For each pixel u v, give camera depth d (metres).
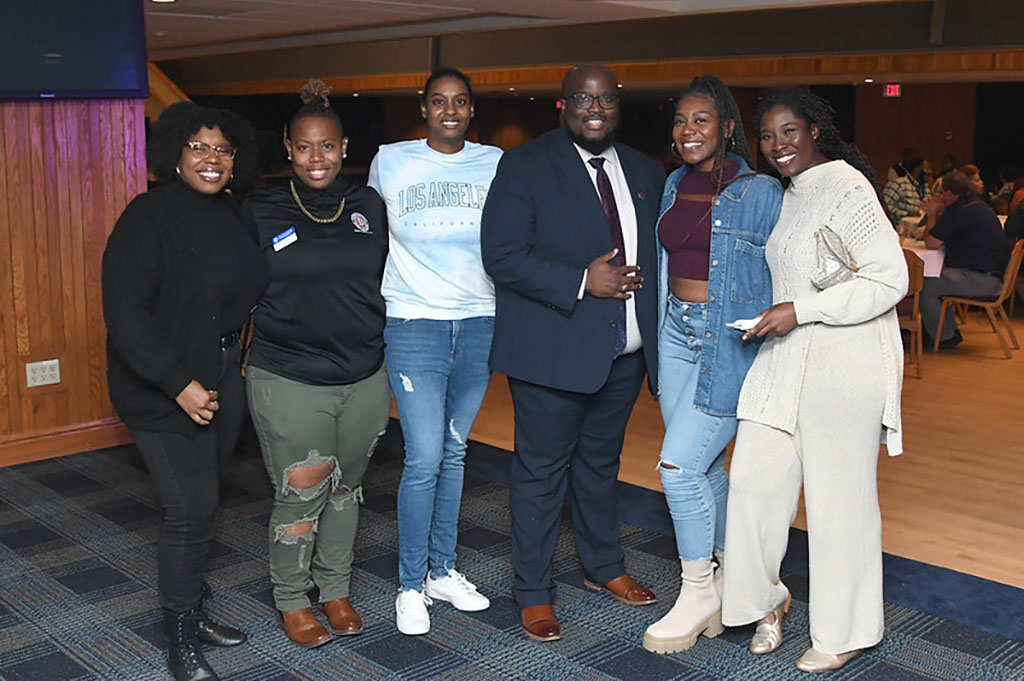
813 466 3.07
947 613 3.53
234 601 3.59
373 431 3.29
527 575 3.41
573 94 3.14
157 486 2.97
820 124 3.03
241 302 3.02
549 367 3.23
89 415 5.34
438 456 3.31
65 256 5.16
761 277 3.18
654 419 6.00
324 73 15.91
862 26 10.44
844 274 2.92
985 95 17.33
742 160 3.19
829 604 3.11
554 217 3.19
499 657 3.22
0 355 5.04
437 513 3.53
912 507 4.60
